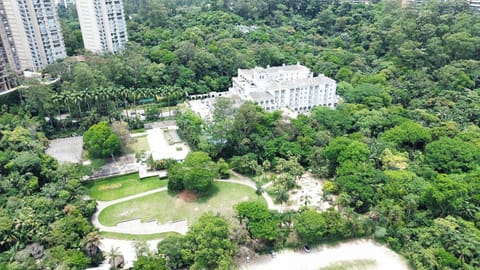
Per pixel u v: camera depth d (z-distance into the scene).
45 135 164.25
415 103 177.12
